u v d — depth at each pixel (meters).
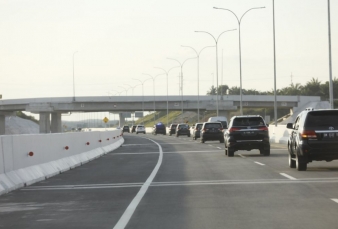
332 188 27.64
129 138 144.25
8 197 27.09
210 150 70.56
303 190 27.06
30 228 18.86
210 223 18.91
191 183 31.36
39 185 32.41
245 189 27.98
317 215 20.03
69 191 29.19
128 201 24.69
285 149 68.56
